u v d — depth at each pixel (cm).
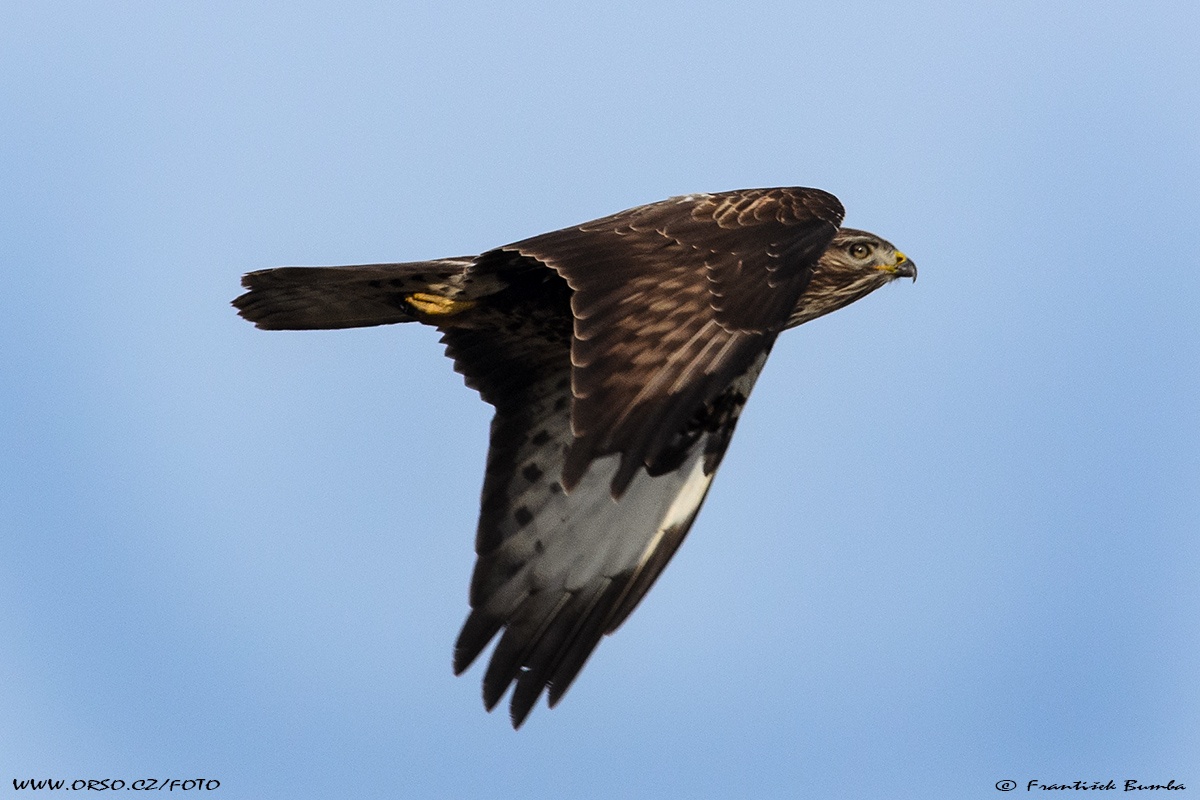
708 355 1052
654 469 1203
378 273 1405
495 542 1289
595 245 1135
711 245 1138
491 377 1423
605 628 1212
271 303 1462
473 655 1234
